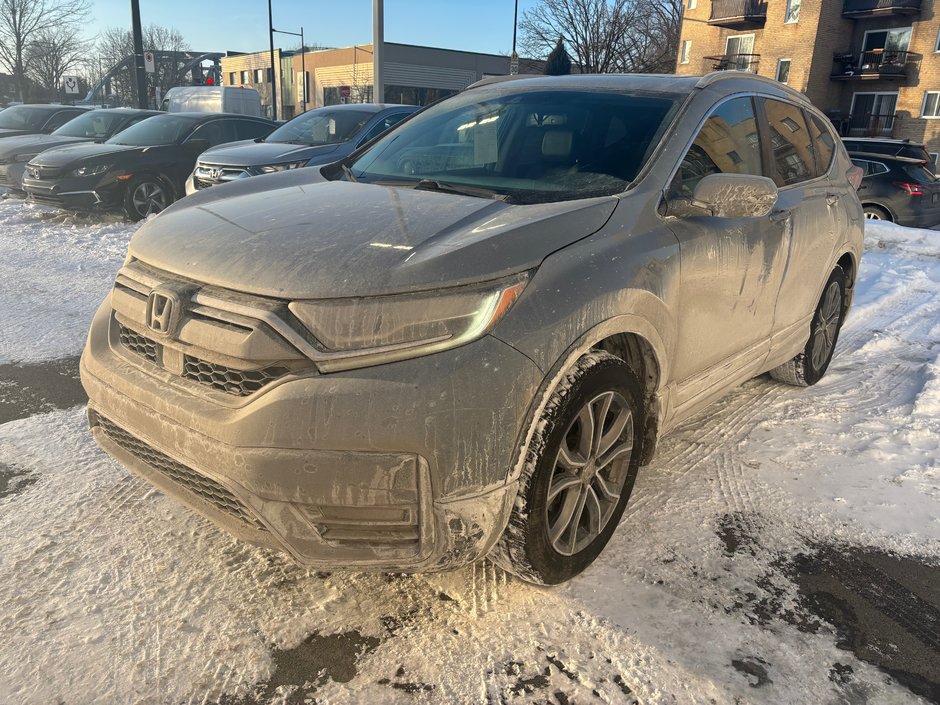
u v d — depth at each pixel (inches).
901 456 141.6
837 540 113.5
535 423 85.1
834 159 175.2
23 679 78.7
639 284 98.6
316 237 90.9
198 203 115.2
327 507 80.8
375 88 593.9
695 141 121.0
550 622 91.7
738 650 88.7
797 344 162.7
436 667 83.8
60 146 495.2
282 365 80.2
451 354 79.7
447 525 81.6
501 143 128.2
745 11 1461.6
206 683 80.0
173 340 87.7
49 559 99.1
